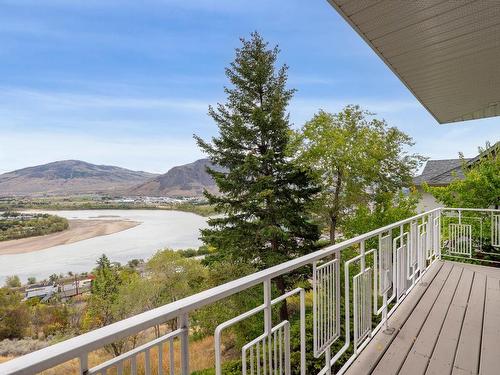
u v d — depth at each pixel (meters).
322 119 15.58
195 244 69.50
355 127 16.22
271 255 13.77
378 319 3.64
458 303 3.48
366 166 14.66
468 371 2.24
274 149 15.09
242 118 15.69
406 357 2.43
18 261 63.31
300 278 13.48
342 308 4.58
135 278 23.62
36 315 34.00
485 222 7.27
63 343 0.78
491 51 2.83
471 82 3.57
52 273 54.00
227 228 14.94
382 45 2.68
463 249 5.77
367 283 2.62
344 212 15.77
